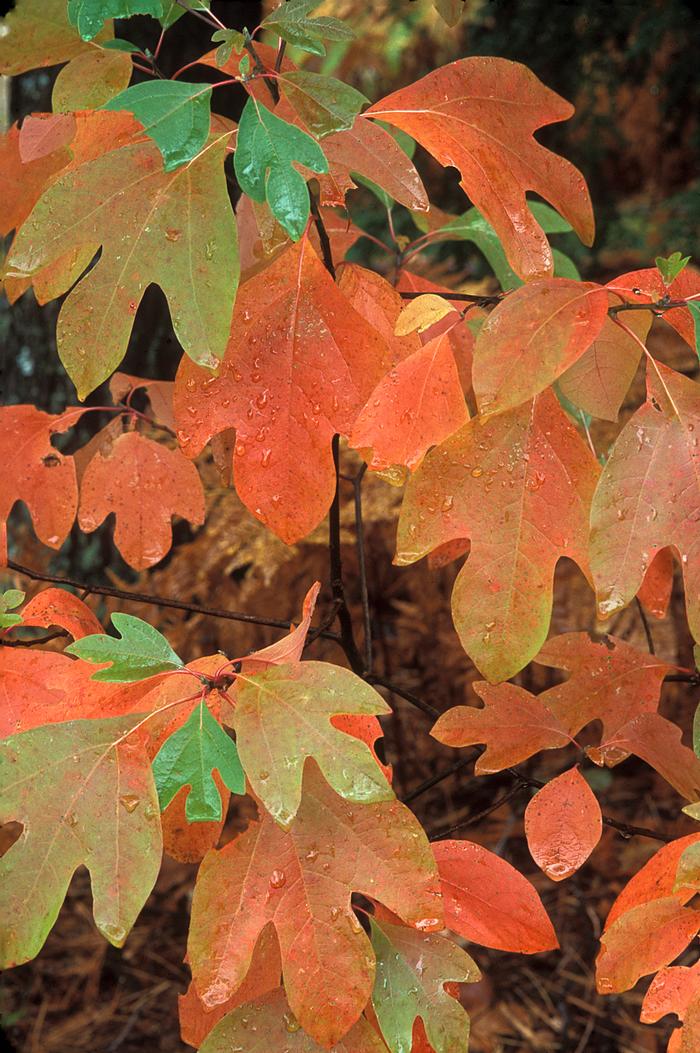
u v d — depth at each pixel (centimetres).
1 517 104
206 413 91
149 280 85
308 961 84
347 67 383
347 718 88
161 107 82
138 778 83
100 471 107
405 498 88
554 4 259
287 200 81
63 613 97
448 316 102
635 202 343
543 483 88
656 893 90
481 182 88
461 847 91
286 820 80
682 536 85
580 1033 170
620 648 98
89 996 184
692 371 220
